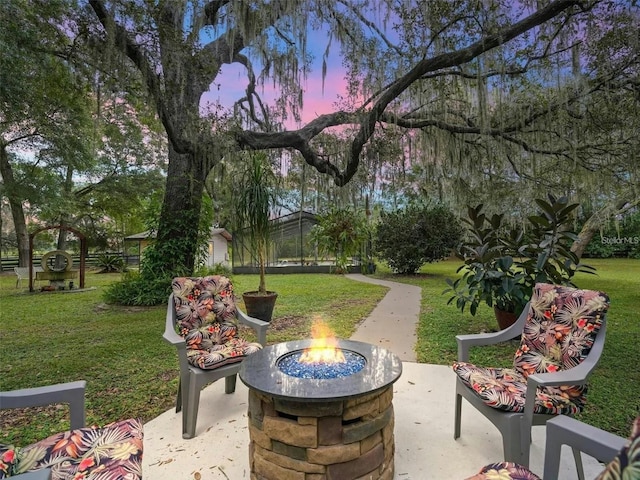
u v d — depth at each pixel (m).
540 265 3.47
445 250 11.34
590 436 1.13
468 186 8.25
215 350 2.41
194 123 5.49
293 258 14.12
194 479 1.76
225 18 5.86
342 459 1.53
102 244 18.91
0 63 5.46
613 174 6.73
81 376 3.25
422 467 1.84
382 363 1.89
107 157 14.89
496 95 5.95
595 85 5.42
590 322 1.78
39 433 2.30
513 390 1.73
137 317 5.71
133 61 4.76
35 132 11.23
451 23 4.91
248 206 5.25
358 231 11.33
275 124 7.55
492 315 5.43
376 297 7.41
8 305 7.07
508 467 1.24
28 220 17.45
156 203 7.64
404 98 6.41
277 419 1.58
